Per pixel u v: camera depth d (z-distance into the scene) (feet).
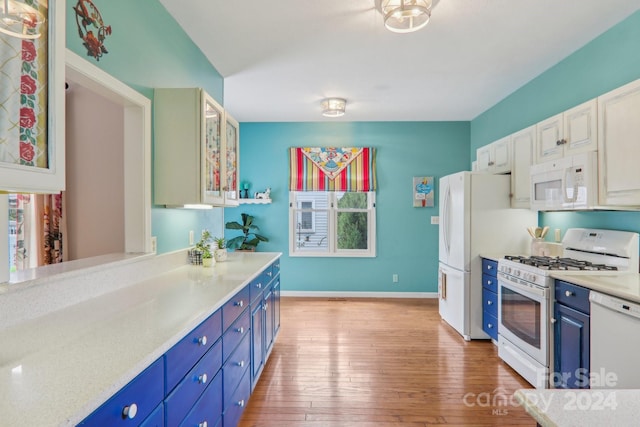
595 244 8.67
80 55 5.05
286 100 13.80
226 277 6.97
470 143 16.88
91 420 2.52
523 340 8.54
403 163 17.02
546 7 7.52
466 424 6.88
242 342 6.63
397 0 6.64
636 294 5.66
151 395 3.36
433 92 12.91
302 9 7.56
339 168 16.96
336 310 14.67
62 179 3.64
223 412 5.50
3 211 4.02
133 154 6.61
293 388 8.24
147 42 6.81
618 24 8.20
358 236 17.31
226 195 8.62
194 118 7.04
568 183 8.04
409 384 8.45
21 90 3.26
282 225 17.21
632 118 6.59
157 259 7.11
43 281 4.34
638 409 2.15
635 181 6.54
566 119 8.50
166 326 4.01
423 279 17.02
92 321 4.16
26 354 3.23
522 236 11.50
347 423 6.91
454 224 12.11
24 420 2.24
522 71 11.01
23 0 3.28
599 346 6.28
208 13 7.71
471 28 8.36
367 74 11.19
